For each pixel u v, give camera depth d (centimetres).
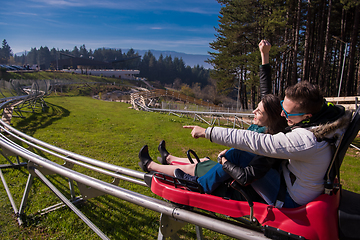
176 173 218
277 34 2622
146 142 1026
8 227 354
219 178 198
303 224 156
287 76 3119
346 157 963
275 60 2809
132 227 371
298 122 168
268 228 166
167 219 221
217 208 188
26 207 407
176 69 17175
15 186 482
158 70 16612
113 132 1233
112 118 1655
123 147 901
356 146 1127
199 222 194
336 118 151
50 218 379
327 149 153
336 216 155
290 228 158
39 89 1788
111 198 455
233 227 181
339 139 152
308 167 160
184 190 205
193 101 4866
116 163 704
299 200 166
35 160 354
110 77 10488
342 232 153
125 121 1579
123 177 308
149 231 364
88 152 800
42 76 6631
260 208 172
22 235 339
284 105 174
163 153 279
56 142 896
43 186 487
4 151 548
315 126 157
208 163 223
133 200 234
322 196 159
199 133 181
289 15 2761
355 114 153
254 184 180
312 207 154
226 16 3266
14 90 1691
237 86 4016
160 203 219
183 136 1209
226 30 3141
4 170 552
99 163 340
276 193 173
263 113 208
